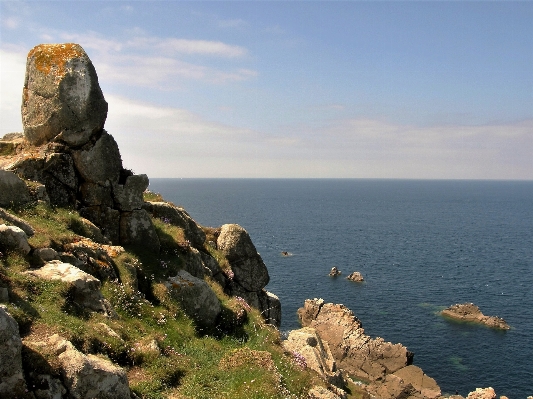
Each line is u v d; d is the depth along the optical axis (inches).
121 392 379.2
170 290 677.9
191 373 517.3
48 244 541.6
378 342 2134.6
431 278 3870.6
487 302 3179.1
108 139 757.3
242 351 592.4
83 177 735.7
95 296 512.4
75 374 355.9
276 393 516.1
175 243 818.8
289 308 2923.2
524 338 2500.0
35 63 724.7
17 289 439.8
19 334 369.7
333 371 839.7
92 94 724.7
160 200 1008.2
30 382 339.0
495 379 2039.9
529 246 5743.1
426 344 2411.4
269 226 7401.6
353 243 5777.6
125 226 757.9
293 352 739.4
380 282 3698.3
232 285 1015.0
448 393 1924.2
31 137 734.5
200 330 674.2
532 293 3425.2
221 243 1043.9
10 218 538.9
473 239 6343.5
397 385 1884.8
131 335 521.7
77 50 729.0
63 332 405.4
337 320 2340.1
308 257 4739.2
